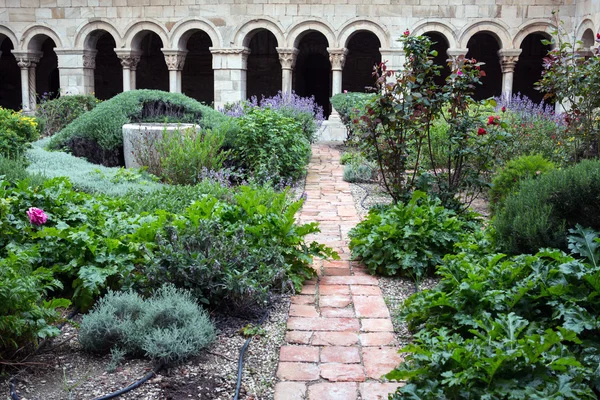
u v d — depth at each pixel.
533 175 6.91
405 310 4.28
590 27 15.77
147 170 9.63
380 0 17.72
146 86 22.98
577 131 8.34
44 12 18.89
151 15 18.56
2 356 3.45
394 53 17.89
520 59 21.23
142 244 4.62
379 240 5.44
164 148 9.47
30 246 4.56
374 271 5.37
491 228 5.18
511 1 17.33
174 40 18.59
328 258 5.83
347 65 22.11
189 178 9.08
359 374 3.54
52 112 15.76
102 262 4.43
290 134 10.30
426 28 17.72
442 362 2.97
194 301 4.24
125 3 18.62
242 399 3.28
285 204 7.04
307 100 15.21
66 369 3.54
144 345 3.64
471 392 2.81
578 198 4.62
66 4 18.80
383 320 4.35
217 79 18.59
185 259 4.39
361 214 7.83
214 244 4.54
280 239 5.16
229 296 4.39
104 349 3.76
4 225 4.54
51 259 4.50
